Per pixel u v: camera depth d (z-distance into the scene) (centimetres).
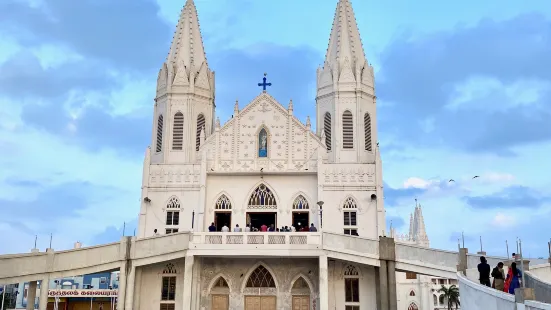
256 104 5366
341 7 5922
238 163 5216
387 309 4275
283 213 5081
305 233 4538
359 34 5881
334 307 4781
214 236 4572
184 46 5812
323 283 4425
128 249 4406
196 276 4709
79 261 4159
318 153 5175
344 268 4869
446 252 4134
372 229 4969
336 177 5100
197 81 5656
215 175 5178
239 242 4550
